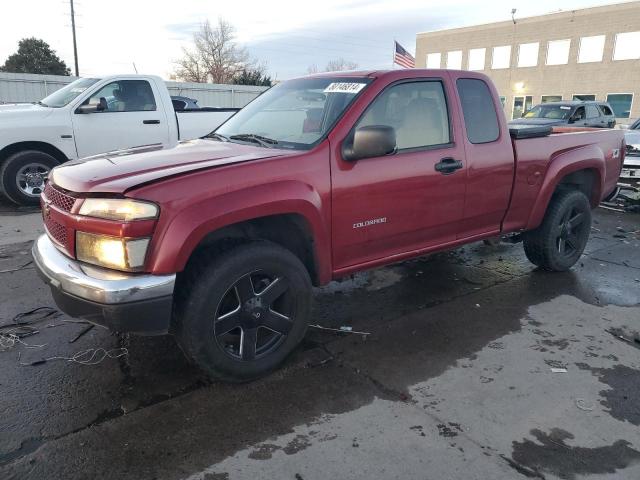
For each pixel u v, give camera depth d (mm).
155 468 2473
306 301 3340
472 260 5691
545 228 4945
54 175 3225
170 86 23078
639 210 8445
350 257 3572
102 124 8188
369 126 3246
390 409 2957
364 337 3844
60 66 58031
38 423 2781
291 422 2830
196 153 3332
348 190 3365
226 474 2443
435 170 3812
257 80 41938
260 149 3408
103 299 2621
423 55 45688
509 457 2576
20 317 4059
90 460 2516
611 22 33812
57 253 2998
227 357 3049
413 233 3844
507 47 39469
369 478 2426
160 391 3104
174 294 2957
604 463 2543
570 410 2965
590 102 17219
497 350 3658
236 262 2941
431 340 3803
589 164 5066
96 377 3238
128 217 2641
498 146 4254
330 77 4000
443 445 2656
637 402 3055
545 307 4410
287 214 3197
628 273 5312
